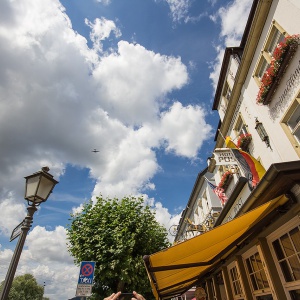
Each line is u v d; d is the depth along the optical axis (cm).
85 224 1074
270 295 458
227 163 846
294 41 630
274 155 791
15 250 414
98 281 988
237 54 1182
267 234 429
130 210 1116
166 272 514
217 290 835
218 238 381
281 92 723
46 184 476
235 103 1112
